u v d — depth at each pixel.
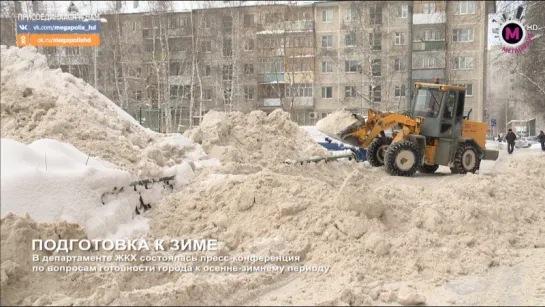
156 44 33.19
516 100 39.81
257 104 35.41
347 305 5.02
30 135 7.57
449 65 35.06
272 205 7.08
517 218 8.45
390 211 7.30
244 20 35.41
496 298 5.42
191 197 7.62
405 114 15.05
